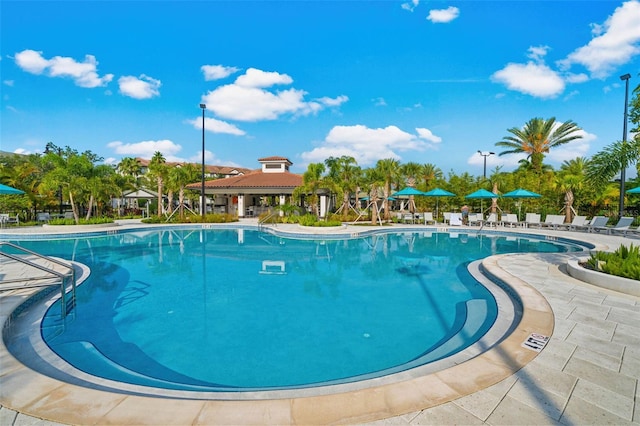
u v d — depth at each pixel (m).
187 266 10.90
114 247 14.84
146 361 4.71
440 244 15.84
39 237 16.58
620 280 6.63
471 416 2.80
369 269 10.47
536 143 33.34
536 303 5.88
